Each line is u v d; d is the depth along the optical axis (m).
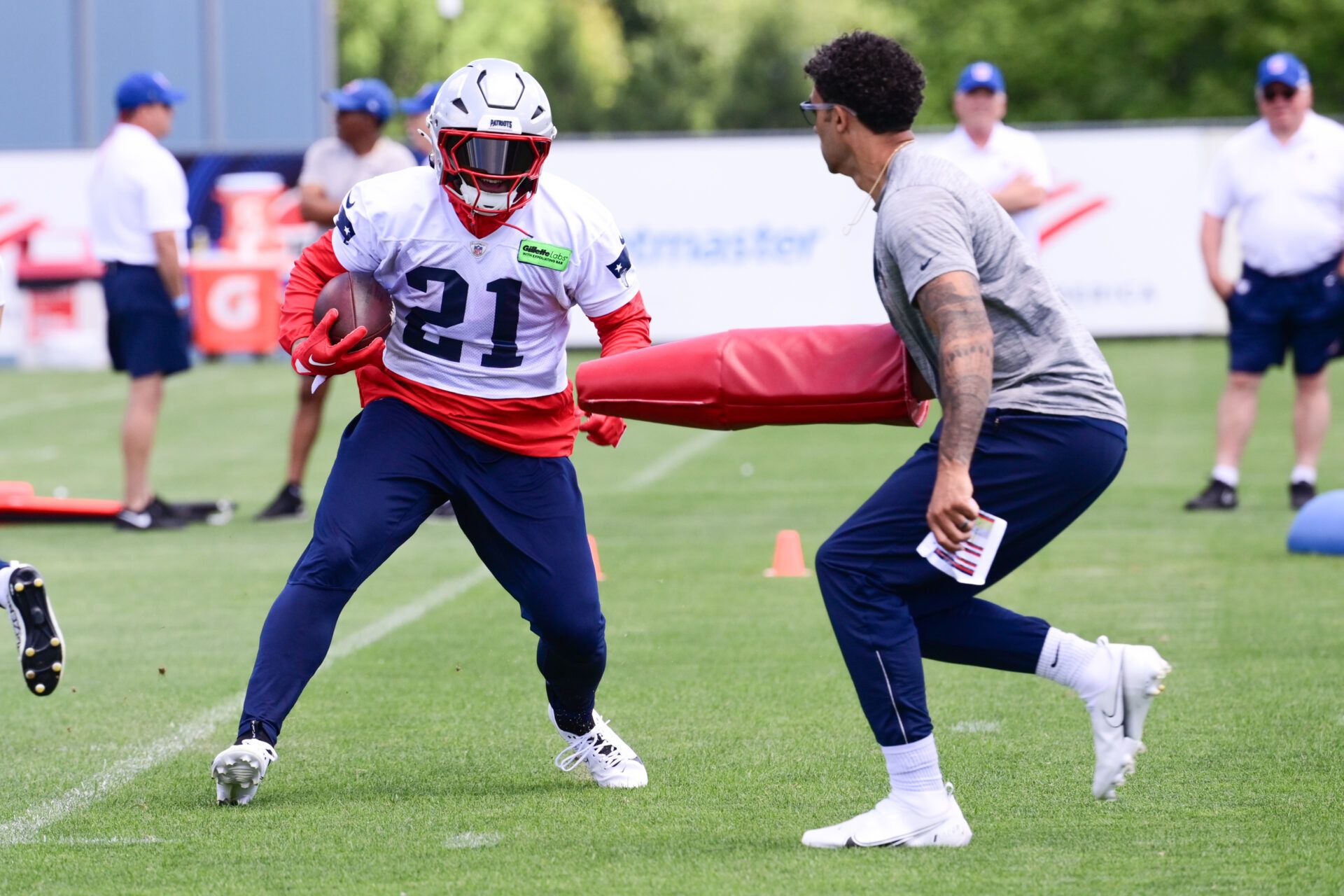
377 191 15.88
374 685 21.36
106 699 20.80
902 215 13.47
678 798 15.97
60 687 21.52
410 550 33.41
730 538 33.41
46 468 45.75
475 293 15.81
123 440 35.75
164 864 14.01
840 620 14.07
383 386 16.47
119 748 18.31
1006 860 13.67
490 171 15.17
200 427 54.28
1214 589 26.47
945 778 16.41
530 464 16.27
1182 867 13.39
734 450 49.28
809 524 35.16
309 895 13.10
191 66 81.31
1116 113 122.62
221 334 72.31
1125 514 34.78
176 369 36.03
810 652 22.83
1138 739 14.31
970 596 14.33
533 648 23.56
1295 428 35.44
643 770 16.61
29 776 17.11
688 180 70.19
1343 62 118.38
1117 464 14.02
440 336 16.02
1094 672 14.20
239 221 71.75
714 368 15.09
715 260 70.38
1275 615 24.36
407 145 41.94
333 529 15.98
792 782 16.47
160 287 35.38
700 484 41.94
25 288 71.19
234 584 29.12
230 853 14.33
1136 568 28.61
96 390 64.44
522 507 16.16
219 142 81.62
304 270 16.30
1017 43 125.00
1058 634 14.37
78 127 80.81
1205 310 70.50
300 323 16.09
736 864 13.73
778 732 18.56
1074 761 16.92
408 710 19.98
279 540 34.19
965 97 35.28
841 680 21.14
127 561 31.77
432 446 16.20
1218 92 119.94
